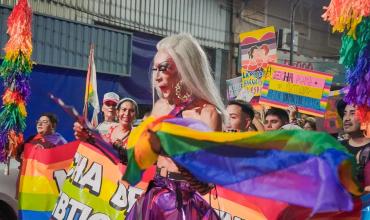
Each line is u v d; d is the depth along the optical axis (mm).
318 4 22672
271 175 2344
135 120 5938
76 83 14320
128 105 5895
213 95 2826
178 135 2510
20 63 5871
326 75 6488
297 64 20297
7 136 5938
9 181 5996
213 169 2453
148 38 17188
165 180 2775
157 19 17422
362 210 3145
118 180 3982
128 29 16578
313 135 2264
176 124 2535
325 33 23172
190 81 2777
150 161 2615
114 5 16156
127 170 2629
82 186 4129
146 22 17094
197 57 2801
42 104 13570
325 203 2133
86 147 4184
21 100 5949
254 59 8406
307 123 6246
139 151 2584
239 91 8820
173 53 2779
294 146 2301
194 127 2539
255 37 8430
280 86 6707
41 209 5219
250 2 20500
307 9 22422
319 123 6453
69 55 14211
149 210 2748
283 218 3154
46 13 14219
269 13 21266
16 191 5848
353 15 2936
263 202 3256
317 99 6500
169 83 2791
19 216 5289
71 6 14938
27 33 5863
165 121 2545
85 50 14570
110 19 16047
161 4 17547
